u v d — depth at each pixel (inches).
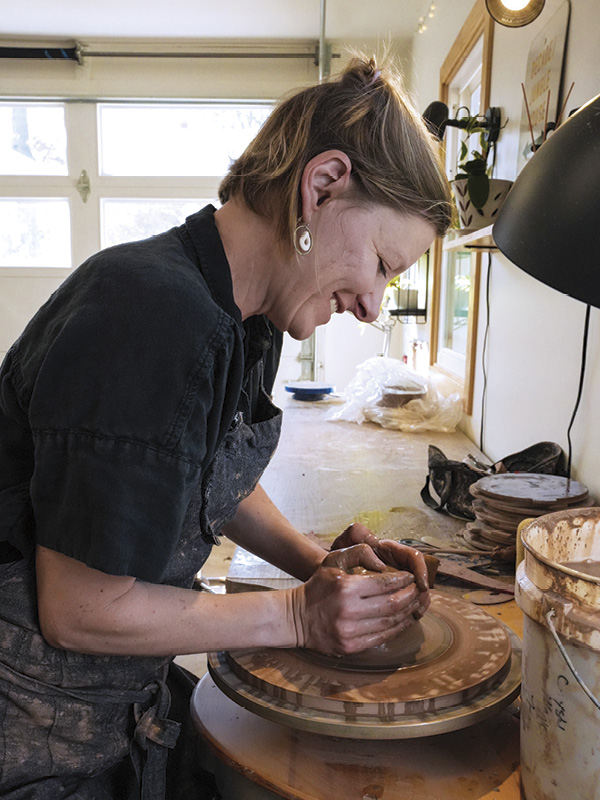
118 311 28.5
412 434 109.8
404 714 30.0
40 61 206.2
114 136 213.3
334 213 32.1
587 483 58.3
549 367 69.2
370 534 43.5
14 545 31.8
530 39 77.5
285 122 32.8
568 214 23.0
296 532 46.9
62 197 213.5
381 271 34.7
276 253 33.3
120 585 30.0
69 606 29.7
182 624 31.4
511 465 67.7
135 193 213.9
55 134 211.6
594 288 22.4
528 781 27.2
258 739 32.9
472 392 106.3
